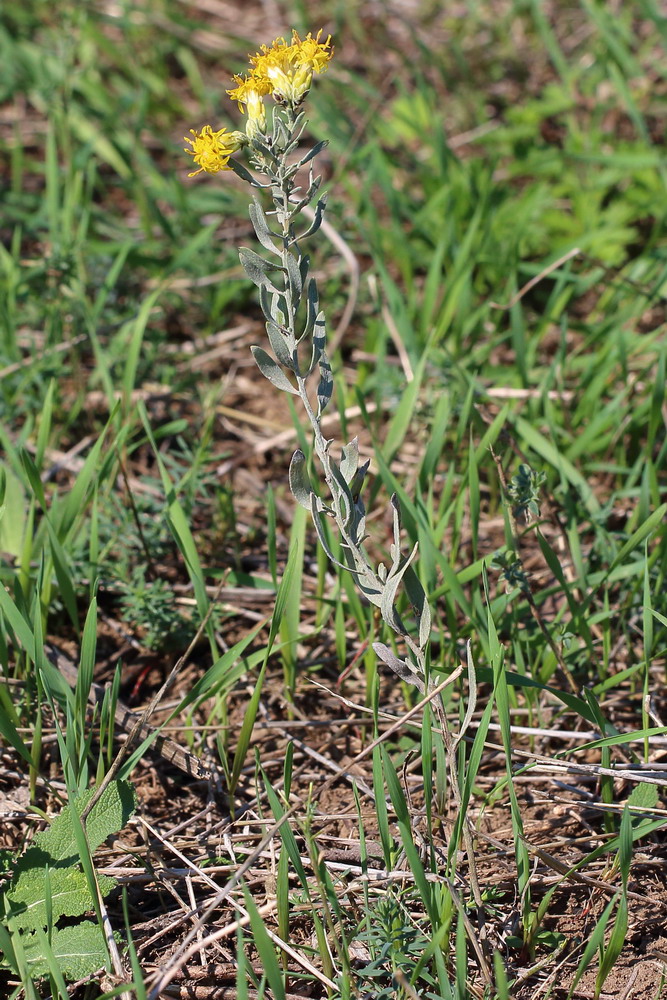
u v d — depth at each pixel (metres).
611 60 4.83
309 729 2.41
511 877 1.98
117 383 3.39
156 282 3.98
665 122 4.89
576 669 2.43
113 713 2.05
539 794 2.16
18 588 2.26
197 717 2.41
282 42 1.52
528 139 4.57
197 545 2.89
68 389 3.51
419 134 4.26
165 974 1.67
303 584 2.83
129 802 1.94
